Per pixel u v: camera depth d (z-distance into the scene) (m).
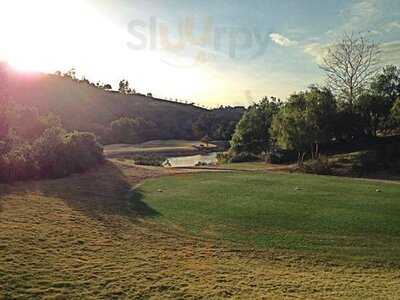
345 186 24.41
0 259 10.16
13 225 13.34
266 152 56.72
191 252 12.66
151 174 30.09
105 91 119.62
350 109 50.97
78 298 8.52
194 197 21.20
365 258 12.59
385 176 36.03
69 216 15.77
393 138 48.38
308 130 43.66
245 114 61.78
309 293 9.50
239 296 9.09
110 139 81.00
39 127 33.94
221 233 14.91
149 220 16.50
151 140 90.50
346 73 55.31
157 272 10.40
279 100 62.12
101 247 12.27
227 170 34.84
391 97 51.41
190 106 136.25
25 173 23.44
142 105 116.81
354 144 49.72
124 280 9.65
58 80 102.44
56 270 9.91
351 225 15.69
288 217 16.89
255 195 21.53
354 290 9.84
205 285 9.68
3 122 26.20
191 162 57.88
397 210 17.69
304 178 28.47
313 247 13.48
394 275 11.32
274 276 10.73
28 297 8.37
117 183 25.41
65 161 26.97
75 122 82.00
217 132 97.19
